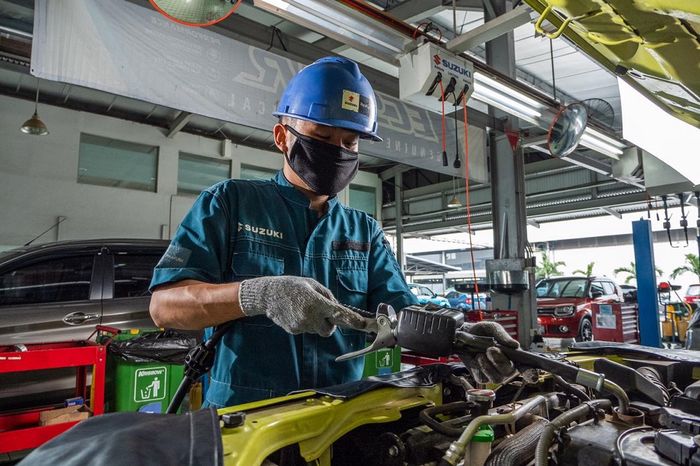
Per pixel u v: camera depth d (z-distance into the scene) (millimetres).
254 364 1090
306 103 1110
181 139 10750
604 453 771
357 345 1241
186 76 3314
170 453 573
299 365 1134
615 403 1108
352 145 1188
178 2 2068
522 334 5008
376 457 882
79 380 3062
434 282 20844
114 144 10000
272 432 752
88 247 3561
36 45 2826
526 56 7145
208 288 934
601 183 10367
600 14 1217
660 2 1042
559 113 3805
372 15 2881
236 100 3520
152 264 3775
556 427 813
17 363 2643
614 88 8406
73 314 3314
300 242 1213
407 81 3188
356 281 1257
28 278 3275
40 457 585
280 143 1230
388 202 14789
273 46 3611
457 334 829
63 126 9273
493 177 5375
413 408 1021
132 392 2961
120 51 3088
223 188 1168
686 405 928
